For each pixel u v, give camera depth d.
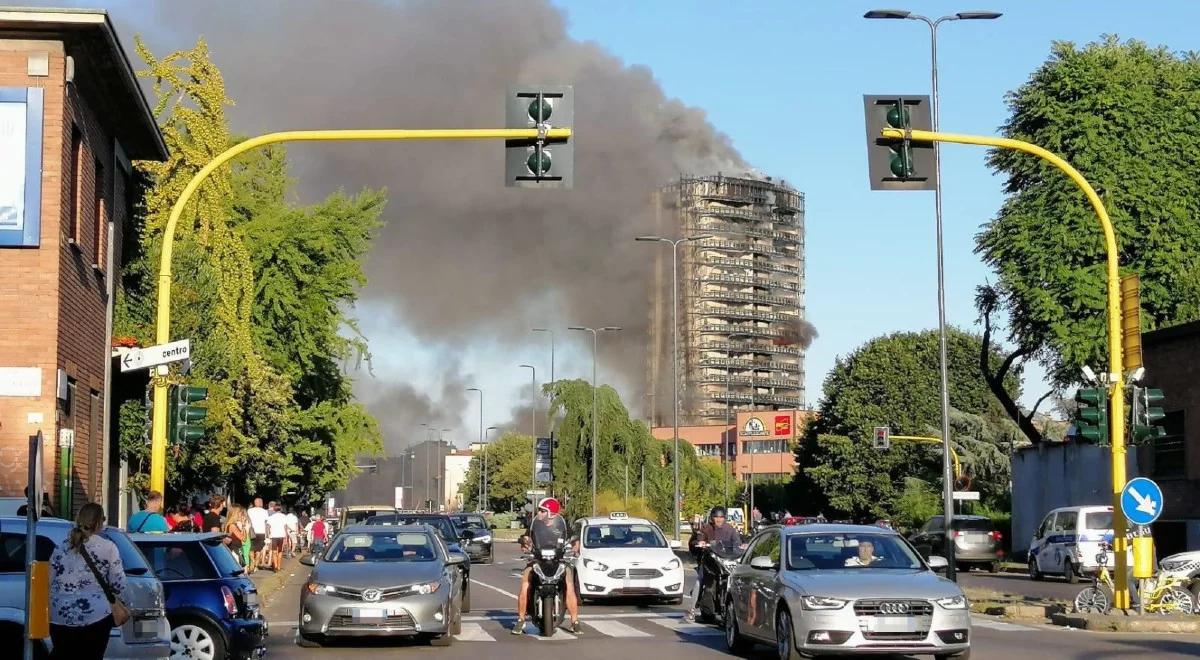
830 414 91.06
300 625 18.97
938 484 82.06
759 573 17.59
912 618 15.81
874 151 18.72
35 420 21.69
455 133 17.64
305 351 54.19
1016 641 19.78
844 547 17.39
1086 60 52.38
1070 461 51.97
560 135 17.30
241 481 47.12
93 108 25.77
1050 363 54.72
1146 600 22.89
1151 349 42.78
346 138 18.39
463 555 25.88
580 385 71.88
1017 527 58.28
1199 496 40.06
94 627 11.30
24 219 21.86
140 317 33.25
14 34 22.17
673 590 27.52
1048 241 51.69
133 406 32.03
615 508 70.06
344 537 20.56
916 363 87.56
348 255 54.94
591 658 17.81
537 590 21.14
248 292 39.25
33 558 10.57
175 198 37.44
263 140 18.41
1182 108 52.22
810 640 15.83
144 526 19.33
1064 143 52.28
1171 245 51.09
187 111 37.75
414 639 20.39
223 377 38.09
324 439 57.78
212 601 15.41
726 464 83.38
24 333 21.84
